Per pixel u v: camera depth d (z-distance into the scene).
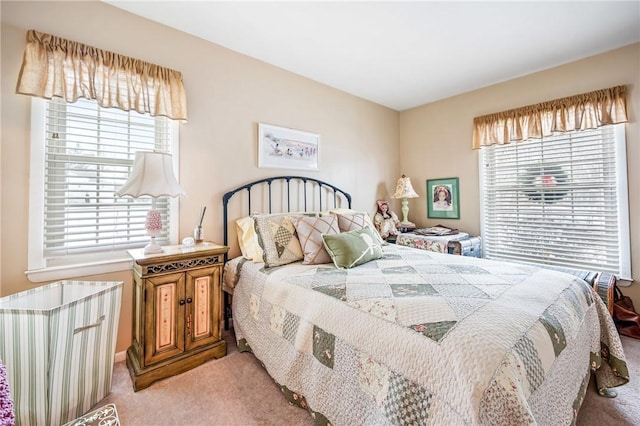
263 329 1.77
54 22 1.69
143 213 2.06
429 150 3.73
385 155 3.84
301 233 2.18
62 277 1.72
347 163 3.38
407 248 2.58
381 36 2.24
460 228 3.44
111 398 1.54
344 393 1.21
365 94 3.43
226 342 2.07
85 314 1.43
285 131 2.79
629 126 2.35
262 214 2.40
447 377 0.91
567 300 1.38
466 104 3.37
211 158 2.31
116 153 1.94
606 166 2.47
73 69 1.70
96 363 1.49
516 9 1.92
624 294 2.38
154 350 1.68
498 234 3.16
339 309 1.33
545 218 2.83
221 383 1.67
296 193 2.90
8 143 1.58
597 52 2.46
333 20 2.04
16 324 1.27
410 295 1.34
